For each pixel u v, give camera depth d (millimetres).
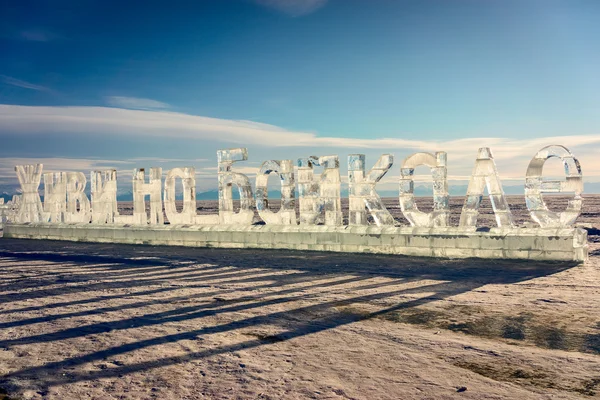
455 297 8656
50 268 13789
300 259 14422
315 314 7594
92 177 22422
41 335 6617
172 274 12188
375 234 15070
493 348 5730
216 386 4656
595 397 4258
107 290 10055
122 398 4414
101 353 5762
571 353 5508
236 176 18094
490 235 13211
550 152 12805
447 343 5953
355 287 9836
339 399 4285
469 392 4402
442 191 14188
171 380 4840
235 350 5793
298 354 5605
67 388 4680
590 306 7785
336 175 16141
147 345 6043
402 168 14844
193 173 19250
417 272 11523
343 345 5938
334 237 15859
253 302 8578
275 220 17297
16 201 26500
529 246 12711
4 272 13117
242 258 15031
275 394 4430
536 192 13141
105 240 21672
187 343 6109
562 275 10609
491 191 13508
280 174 17156
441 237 13922
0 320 7539
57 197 23922
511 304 8016
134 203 20953
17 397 4469
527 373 4883
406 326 6801
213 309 8070
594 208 62438
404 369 5043
